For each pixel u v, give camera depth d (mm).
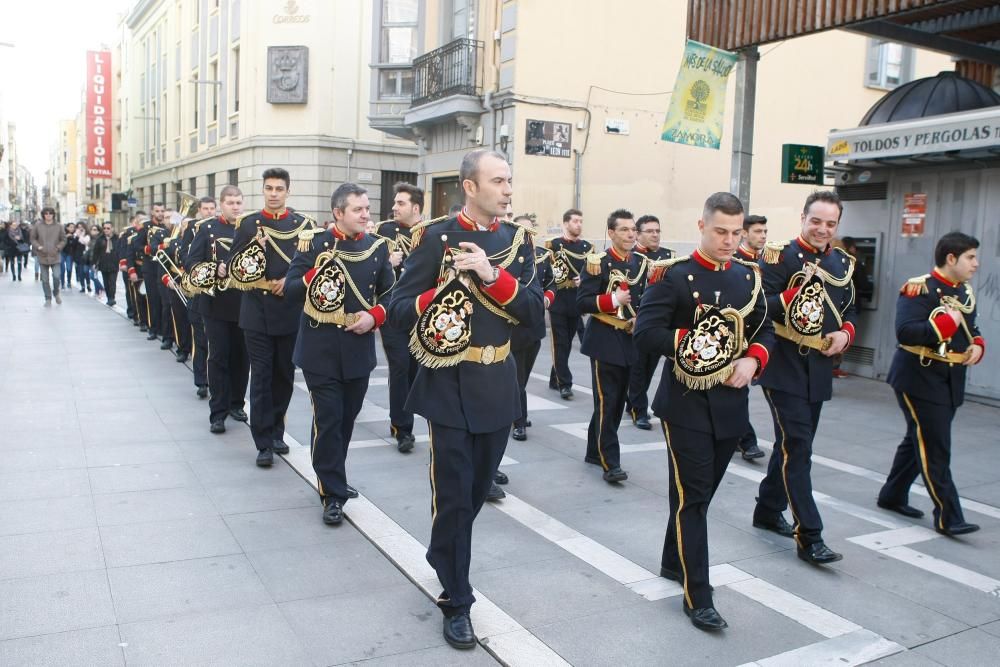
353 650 3527
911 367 5078
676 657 3541
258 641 3566
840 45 17266
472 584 4199
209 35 26984
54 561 4305
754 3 9656
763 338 3945
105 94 44656
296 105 22688
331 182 22875
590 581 4266
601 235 14969
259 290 5945
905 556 4738
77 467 5918
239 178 24672
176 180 31438
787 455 4613
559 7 14133
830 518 5355
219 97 26156
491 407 3660
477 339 3650
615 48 14719
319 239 5184
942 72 9852
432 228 3729
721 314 3756
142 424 7211
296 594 4023
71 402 8031
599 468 6281
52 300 18578
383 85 18234
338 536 4770
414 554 4496
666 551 4281
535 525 5051
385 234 7293
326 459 4992
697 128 9828
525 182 14109
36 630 3598
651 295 3918
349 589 4098
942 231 9492
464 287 3568
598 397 6031
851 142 9617
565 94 14344
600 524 5090
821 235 4703
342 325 4980
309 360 4992
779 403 4633
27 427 7008
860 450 7043
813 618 3943
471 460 3691
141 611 3797
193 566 4301
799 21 9180
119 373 9641
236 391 7242
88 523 4848
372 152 23328
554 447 6871
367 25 22969
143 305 13383
